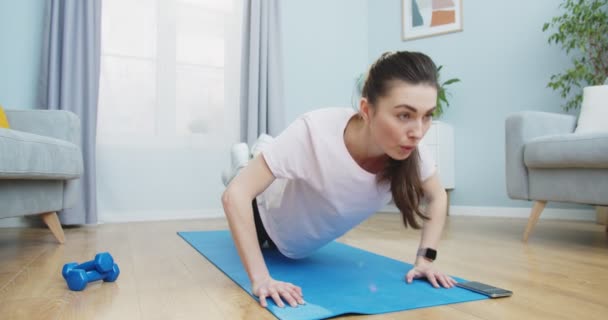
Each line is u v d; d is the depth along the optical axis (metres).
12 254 1.73
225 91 3.41
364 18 4.20
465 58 3.55
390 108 0.91
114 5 3.08
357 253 1.70
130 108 3.11
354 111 1.15
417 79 0.89
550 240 2.05
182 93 3.27
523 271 1.37
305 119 1.14
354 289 1.12
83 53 2.86
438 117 3.53
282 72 3.46
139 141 3.13
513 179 2.18
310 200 1.24
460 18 3.58
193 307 0.99
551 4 3.17
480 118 3.45
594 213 2.90
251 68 3.30
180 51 3.27
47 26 2.86
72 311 0.97
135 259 1.61
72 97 2.80
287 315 0.90
